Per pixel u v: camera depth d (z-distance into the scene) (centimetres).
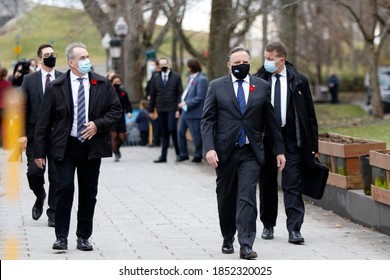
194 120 2798
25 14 6175
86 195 1414
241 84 1361
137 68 4812
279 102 1488
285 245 1486
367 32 4012
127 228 1661
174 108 2834
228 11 3108
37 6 5488
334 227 1672
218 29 3112
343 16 6931
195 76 2780
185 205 1958
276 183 1529
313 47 7894
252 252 1325
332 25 7156
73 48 1372
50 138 1390
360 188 1766
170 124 2842
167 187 2267
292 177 1494
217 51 3164
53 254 1388
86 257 1369
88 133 1365
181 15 3591
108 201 2022
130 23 3850
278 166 1414
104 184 2330
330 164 1848
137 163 2866
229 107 1345
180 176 2503
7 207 1900
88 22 4409
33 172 1625
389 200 1549
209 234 1592
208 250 1433
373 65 4094
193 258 1364
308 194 1506
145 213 1845
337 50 9131
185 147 2866
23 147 1655
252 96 1352
